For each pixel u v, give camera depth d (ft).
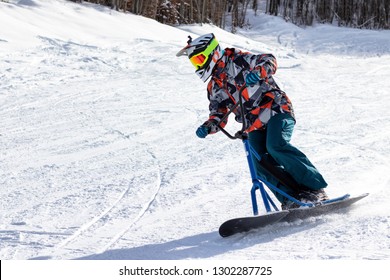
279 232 25.26
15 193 33.19
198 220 27.66
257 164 27.02
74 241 25.53
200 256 23.13
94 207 30.27
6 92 61.05
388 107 59.06
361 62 99.04
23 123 50.62
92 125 50.21
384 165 36.81
